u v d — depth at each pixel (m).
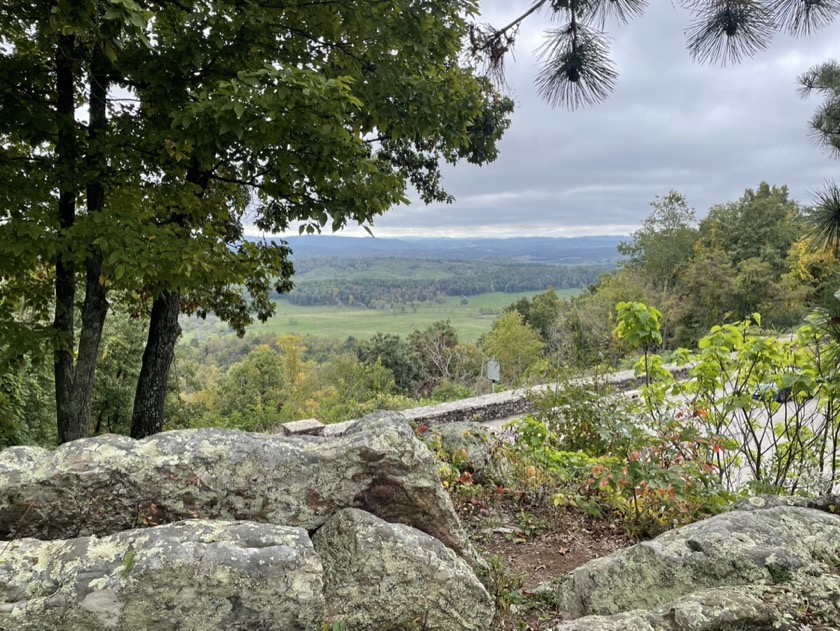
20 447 2.81
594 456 5.93
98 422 19.17
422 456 3.14
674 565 2.81
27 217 5.73
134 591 2.19
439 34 6.94
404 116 6.76
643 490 4.41
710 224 41.56
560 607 3.11
